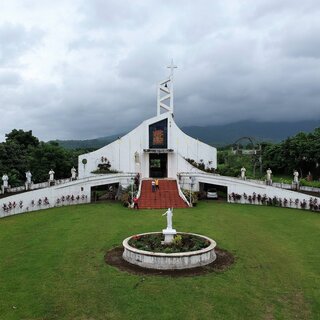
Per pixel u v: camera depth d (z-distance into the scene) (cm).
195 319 1072
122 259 1617
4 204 2970
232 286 1314
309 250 1817
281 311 1137
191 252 1507
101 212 2973
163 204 3328
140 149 4609
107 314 1101
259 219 2689
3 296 1235
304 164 6303
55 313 1111
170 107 4697
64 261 1612
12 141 5716
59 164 5556
